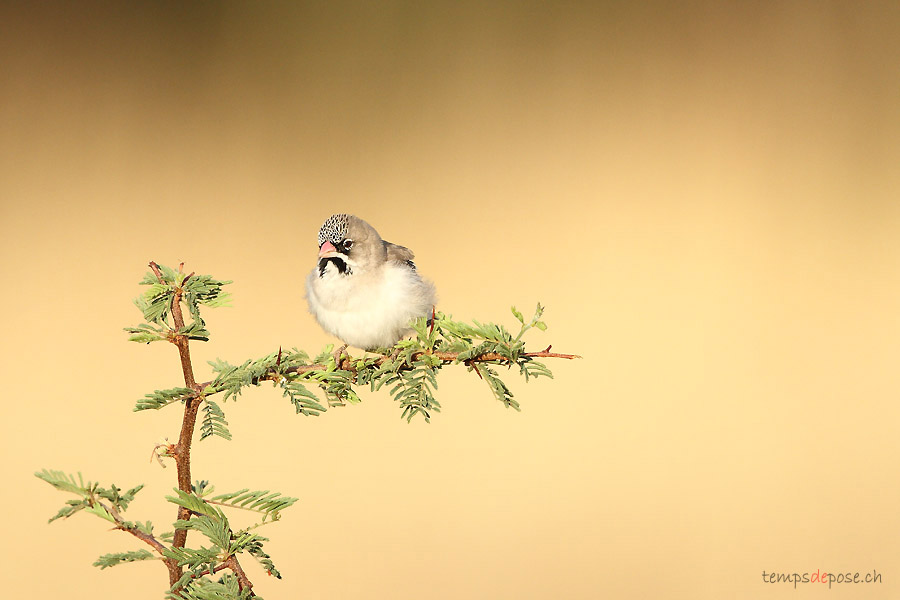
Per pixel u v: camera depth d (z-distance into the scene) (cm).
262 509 381
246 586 374
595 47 1750
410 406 462
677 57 1753
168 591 369
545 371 454
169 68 1653
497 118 1669
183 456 398
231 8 1727
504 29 1769
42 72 1606
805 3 1789
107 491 362
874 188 1580
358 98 1666
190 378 412
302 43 1727
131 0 1709
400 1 1748
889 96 1698
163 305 420
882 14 1783
